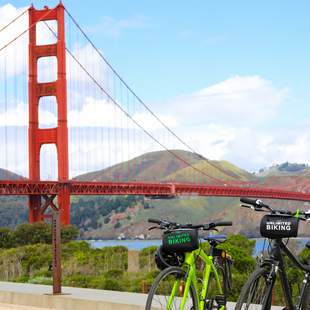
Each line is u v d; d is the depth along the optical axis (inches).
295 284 235.9
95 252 1145.4
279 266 221.1
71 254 1237.7
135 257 848.3
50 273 927.7
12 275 1048.2
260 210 228.5
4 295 401.7
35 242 2549.2
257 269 213.9
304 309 231.8
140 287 698.2
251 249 637.3
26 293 387.9
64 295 374.6
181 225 242.2
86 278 812.6
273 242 222.4
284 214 221.9
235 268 583.8
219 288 253.0
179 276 232.1
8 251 1330.0
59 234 385.1
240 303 207.9
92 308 346.9
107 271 875.4
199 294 242.2
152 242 4158.5
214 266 249.9
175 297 229.9
